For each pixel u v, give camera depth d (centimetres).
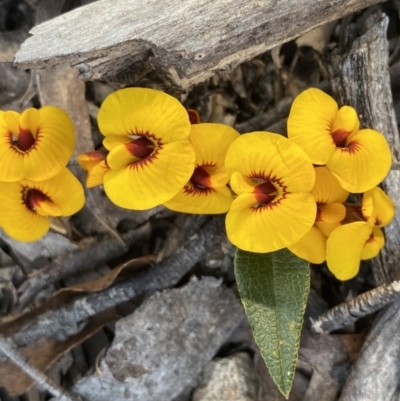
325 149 10
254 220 11
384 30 12
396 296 11
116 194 10
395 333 12
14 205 11
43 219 12
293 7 10
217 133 11
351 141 11
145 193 10
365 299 12
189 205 11
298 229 10
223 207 11
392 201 12
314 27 11
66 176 11
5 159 11
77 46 11
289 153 10
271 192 11
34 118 11
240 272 12
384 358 12
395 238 12
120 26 11
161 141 10
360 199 12
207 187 11
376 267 12
